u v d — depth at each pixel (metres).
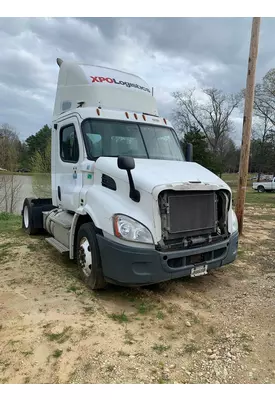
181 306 4.01
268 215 13.21
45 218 7.05
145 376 2.67
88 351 3.00
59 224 5.68
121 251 3.79
